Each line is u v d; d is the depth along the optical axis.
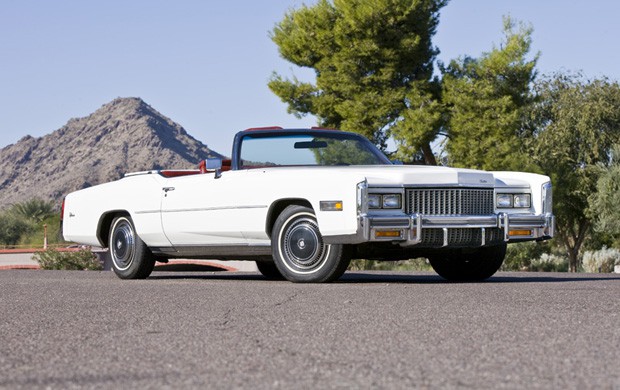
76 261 30.59
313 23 29.30
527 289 6.93
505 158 27.88
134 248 9.60
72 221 10.34
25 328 4.75
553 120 38.47
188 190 8.88
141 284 8.31
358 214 7.45
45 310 5.71
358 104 28.16
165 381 3.08
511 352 3.65
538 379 3.03
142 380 3.11
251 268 34.94
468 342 3.95
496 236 8.03
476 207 7.97
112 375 3.22
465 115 28.05
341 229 7.54
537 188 8.30
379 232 7.46
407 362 3.41
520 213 8.21
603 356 3.54
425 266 25.28
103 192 9.93
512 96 28.83
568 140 36.62
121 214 9.80
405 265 25.66
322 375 3.15
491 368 3.26
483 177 8.03
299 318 4.98
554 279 9.12
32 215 82.44
